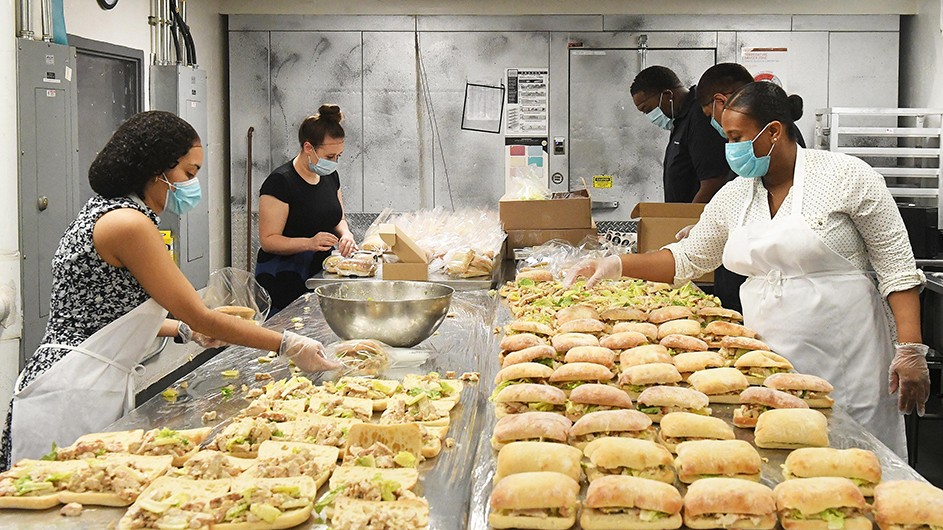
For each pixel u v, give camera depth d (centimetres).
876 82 709
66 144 462
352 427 190
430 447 193
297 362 254
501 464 175
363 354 258
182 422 219
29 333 440
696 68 714
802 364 290
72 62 464
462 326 332
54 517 165
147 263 246
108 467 174
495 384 240
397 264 444
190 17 669
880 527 158
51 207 452
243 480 172
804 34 708
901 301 283
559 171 730
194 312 248
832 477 164
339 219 523
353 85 728
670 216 447
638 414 193
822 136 688
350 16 721
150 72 609
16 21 438
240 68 727
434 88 726
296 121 731
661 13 711
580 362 240
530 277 405
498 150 730
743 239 297
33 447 252
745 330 282
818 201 285
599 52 716
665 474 175
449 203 738
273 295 489
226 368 270
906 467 183
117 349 256
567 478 165
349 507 162
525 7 716
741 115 286
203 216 653
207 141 664
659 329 288
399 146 734
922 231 630
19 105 426
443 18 719
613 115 721
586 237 495
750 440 203
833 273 288
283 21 722
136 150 251
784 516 159
